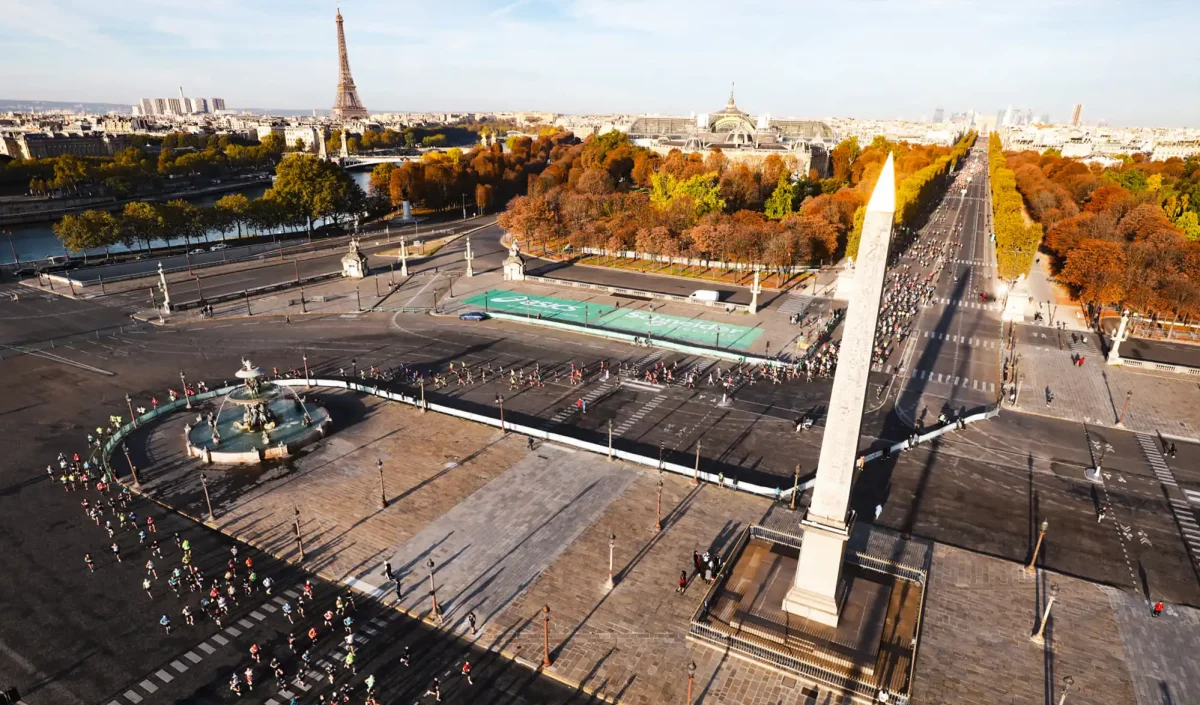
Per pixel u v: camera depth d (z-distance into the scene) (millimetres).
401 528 57344
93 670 42719
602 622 46781
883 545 55812
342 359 98000
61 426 76062
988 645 45125
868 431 76750
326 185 195750
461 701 40531
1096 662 44031
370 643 45031
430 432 74750
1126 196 170000
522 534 56531
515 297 131500
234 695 40875
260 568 52375
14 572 51656
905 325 115062
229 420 76875
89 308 121688
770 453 71312
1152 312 110812
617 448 71812
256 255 166625
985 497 63438
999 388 89312
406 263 157875
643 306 125812
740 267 152625
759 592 48688
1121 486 65750
